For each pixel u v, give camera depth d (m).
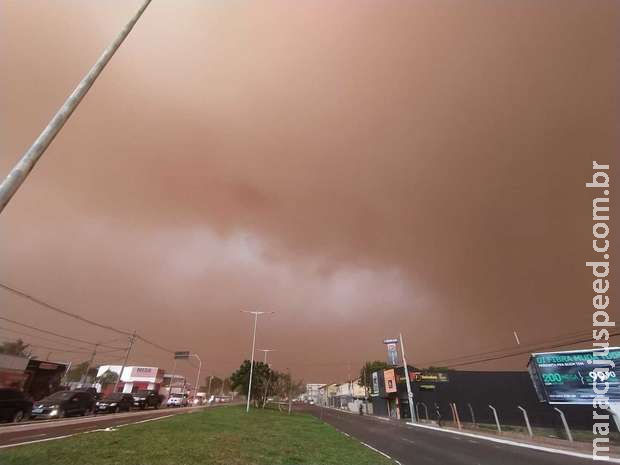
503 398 43.03
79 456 10.18
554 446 18.83
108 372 80.12
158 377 79.44
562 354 23.75
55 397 27.03
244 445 14.88
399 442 21.06
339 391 102.56
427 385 46.19
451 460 14.73
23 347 52.19
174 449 12.35
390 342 62.38
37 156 4.98
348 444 18.33
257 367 63.66
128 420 25.08
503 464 13.78
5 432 15.91
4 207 4.40
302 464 11.77
